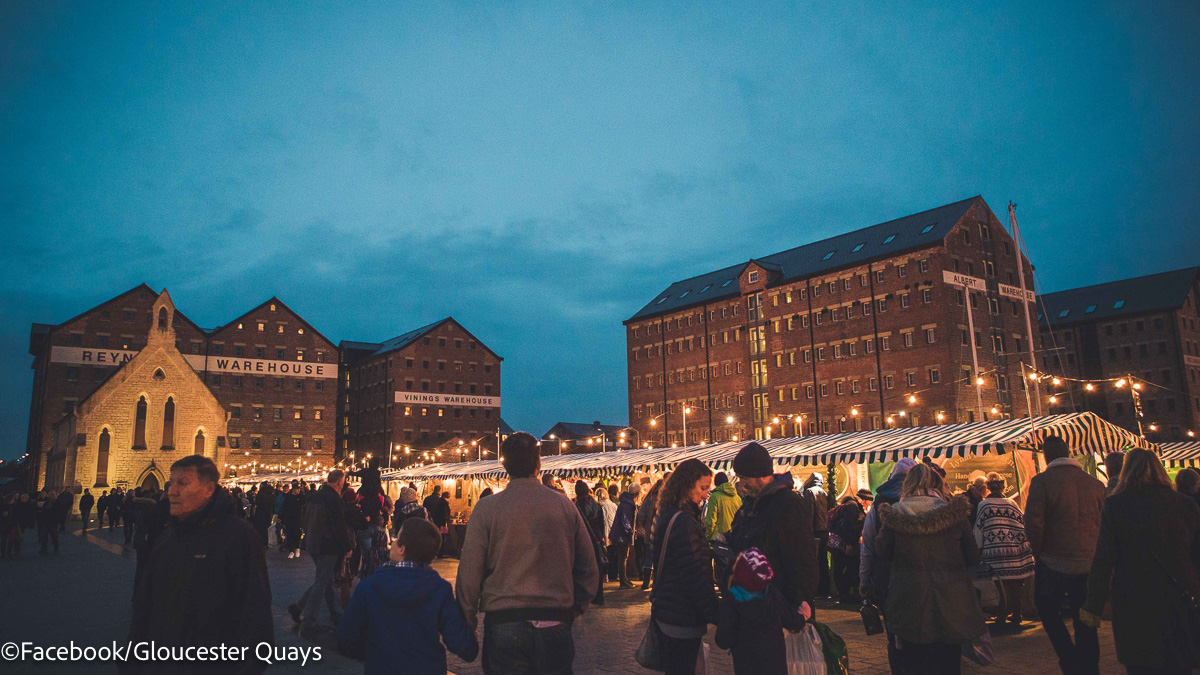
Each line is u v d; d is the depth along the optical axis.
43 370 74.12
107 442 58.59
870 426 59.44
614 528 14.83
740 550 5.09
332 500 10.52
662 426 77.06
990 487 10.05
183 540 3.89
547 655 4.41
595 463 23.92
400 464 85.62
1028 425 14.44
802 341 65.19
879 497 6.70
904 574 5.32
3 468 98.06
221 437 62.47
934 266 56.59
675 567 4.97
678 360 76.44
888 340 58.97
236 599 3.90
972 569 8.89
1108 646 8.38
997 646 8.58
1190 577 4.65
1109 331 74.25
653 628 5.03
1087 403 74.44
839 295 62.91
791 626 4.77
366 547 11.88
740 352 70.56
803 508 4.94
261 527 24.34
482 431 92.12
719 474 10.59
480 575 4.53
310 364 84.00
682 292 80.88
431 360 90.56
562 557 4.59
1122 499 4.89
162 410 60.69
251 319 81.88
